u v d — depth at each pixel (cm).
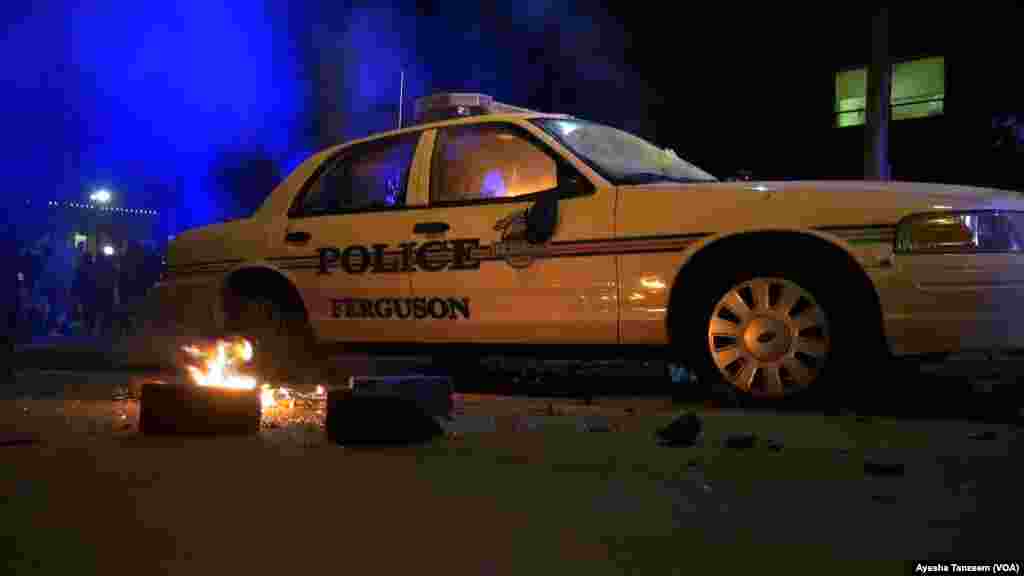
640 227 593
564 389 741
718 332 587
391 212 681
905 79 1861
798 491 355
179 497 353
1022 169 1739
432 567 271
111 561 278
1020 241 538
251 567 272
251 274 734
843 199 554
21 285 1631
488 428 509
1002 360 847
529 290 621
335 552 285
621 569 268
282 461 419
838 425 508
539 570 268
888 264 539
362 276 682
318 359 733
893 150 1875
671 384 739
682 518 319
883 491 354
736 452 432
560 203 619
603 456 425
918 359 576
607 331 602
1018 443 452
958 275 530
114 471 398
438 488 365
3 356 827
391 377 539
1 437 481
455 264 646
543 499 346
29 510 335
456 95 914
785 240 561
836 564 270
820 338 561
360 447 451
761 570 266
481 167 672
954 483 365
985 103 1775
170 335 771
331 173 727
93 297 1692
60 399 667
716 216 575
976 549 282
